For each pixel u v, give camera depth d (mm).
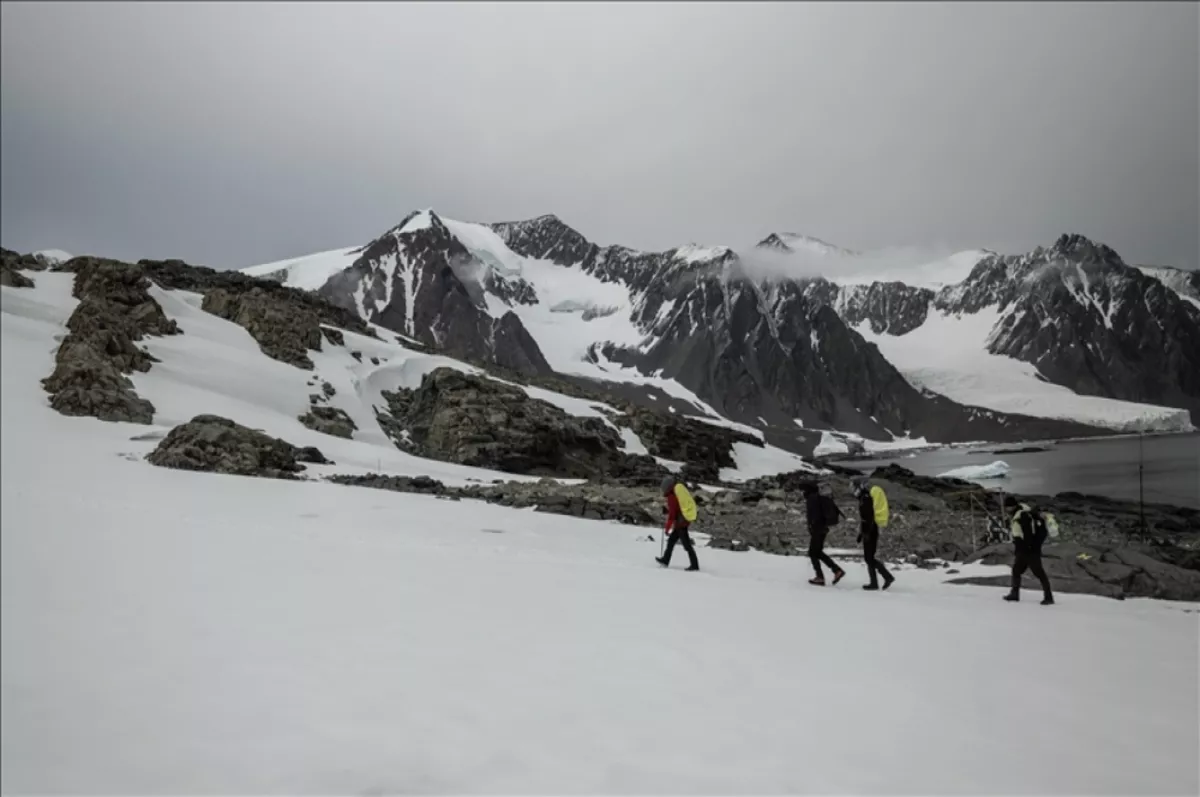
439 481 42031
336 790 4746
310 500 26547
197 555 12781
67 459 32781
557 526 25156
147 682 6410
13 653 6965
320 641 7859
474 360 118125
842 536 29547
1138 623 11805
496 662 7488
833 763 5508
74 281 70812
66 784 4652
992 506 44531
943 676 7949
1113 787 5340
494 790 4844
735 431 113688
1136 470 112625
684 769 5281
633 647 8391
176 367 60750
